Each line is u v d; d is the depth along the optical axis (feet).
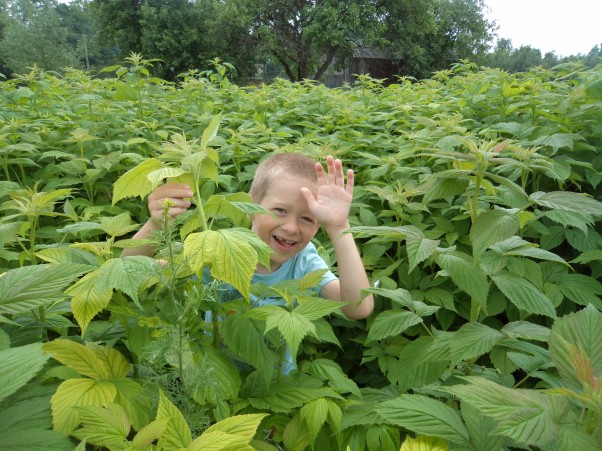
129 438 4.07
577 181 11.51
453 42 133.08
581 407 4.02
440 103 16.72
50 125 15.19
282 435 4.91
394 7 114.52
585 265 10.41
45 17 155.63
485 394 3.44
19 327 4.71
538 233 10.18
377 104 18.85
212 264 3.57
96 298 3.80
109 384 3.92
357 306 5.81
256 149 12.89
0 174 13.16
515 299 4.75
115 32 123.34
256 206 4.46
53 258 4.37
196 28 117.08
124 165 13.30
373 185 11.12
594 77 13.51
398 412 4.23
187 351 4.27
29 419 3.50
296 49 117.60
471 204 5.22
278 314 4.33
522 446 4.02
